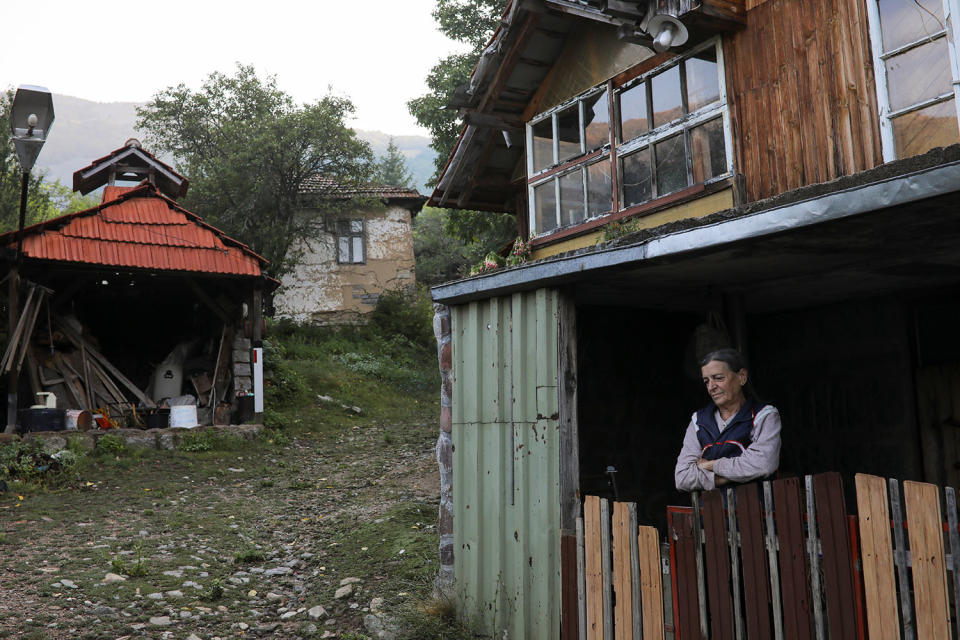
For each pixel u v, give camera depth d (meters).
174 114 24.69
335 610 6.19
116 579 6.60
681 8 7.72
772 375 7.13
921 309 5.93
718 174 8.11
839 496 3.26
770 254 4.28
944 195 3.04
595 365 6.52
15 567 6.86
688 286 5.47
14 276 12.99
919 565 3.00
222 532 8.59
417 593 6.20
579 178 10.15
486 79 10.59
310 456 13.67
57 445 12.17
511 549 5.21
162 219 15.08
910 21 6.32
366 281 25.88
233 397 15.46
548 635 4.82
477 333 5.67
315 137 23.52
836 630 3.23
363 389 19.88
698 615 3.72
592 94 9.93
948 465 5.75
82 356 14.54
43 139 9.20
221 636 5.63
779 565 3.43
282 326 23.89
